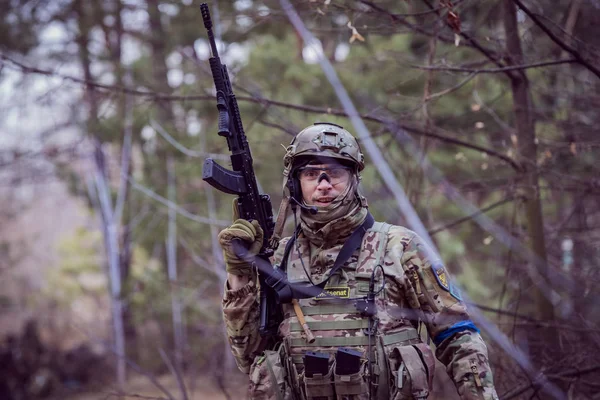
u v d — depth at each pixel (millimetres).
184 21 15828
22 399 16328
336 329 3568
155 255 16562
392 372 3453
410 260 3648
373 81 12492
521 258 7070
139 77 15805
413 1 6098
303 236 3895
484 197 12500
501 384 5934
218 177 3619
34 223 25094
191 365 10758
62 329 19031
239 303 3736
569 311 6445
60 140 17234
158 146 14961
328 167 3719
